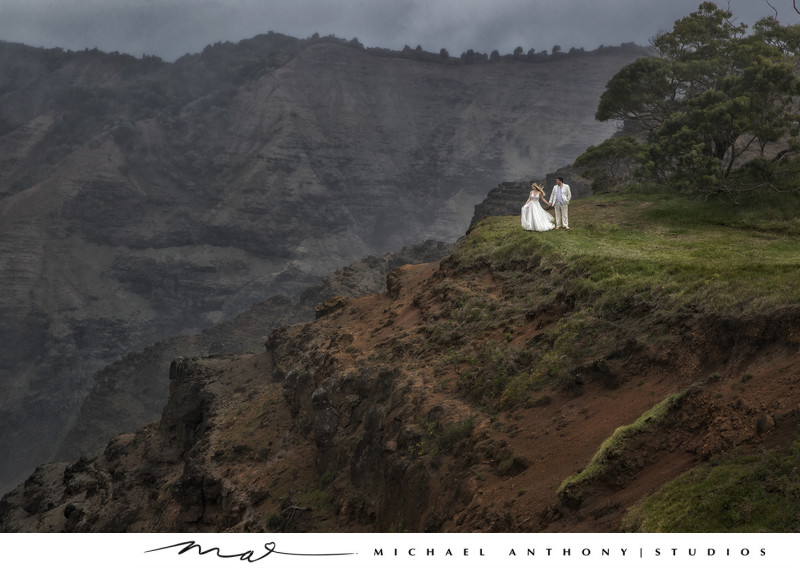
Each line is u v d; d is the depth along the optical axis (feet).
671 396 49.42
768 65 133.59
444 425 65.67
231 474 102.68
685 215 118.42
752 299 57.67
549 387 63.72
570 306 74.79
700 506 38.99
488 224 118.73
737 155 135.64
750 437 42.39
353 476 77.25
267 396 128.88
